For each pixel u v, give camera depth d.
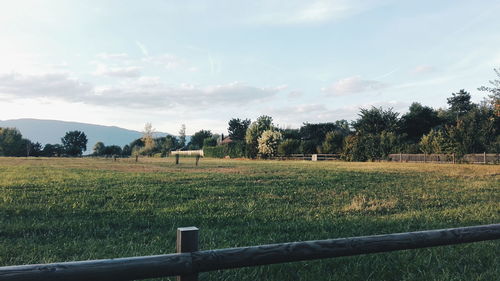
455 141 31.27
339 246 2.45
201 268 2.09
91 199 9.07
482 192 11.28
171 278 3.73
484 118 31.52
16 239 5.29
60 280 1.76
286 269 4.08
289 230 6.09
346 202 9.32
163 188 11.56
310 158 48.00
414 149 36.97
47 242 5.21
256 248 2.24
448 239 2.79
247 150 56.47
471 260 4.60
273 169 22.48
